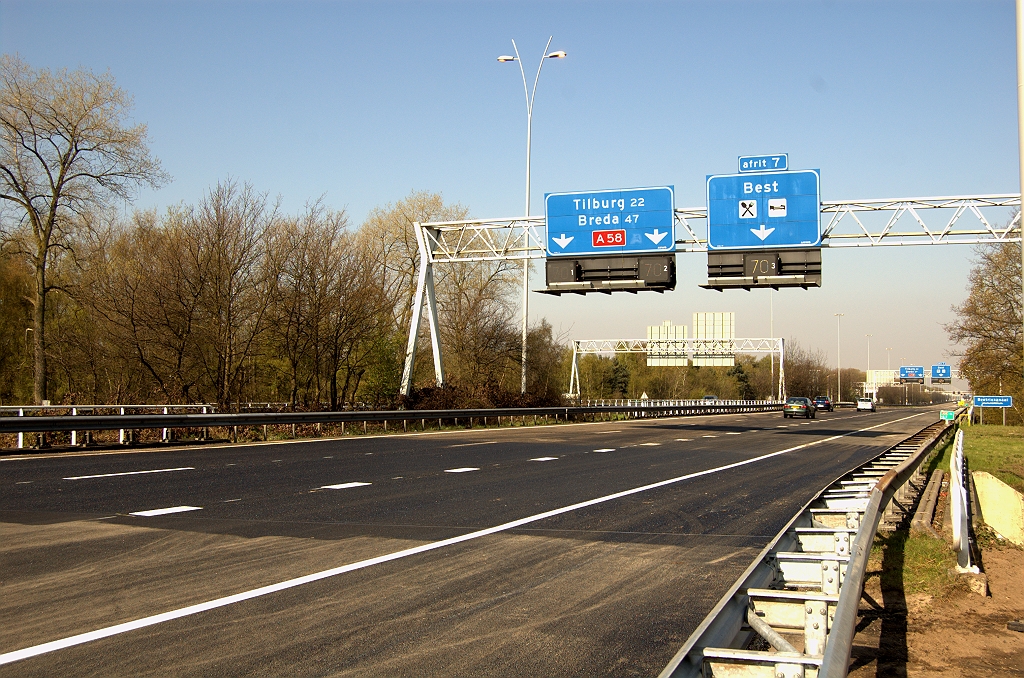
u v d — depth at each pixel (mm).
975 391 70188
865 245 31391
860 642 6770
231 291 41469
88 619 6574
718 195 32562
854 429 45156
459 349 56281
